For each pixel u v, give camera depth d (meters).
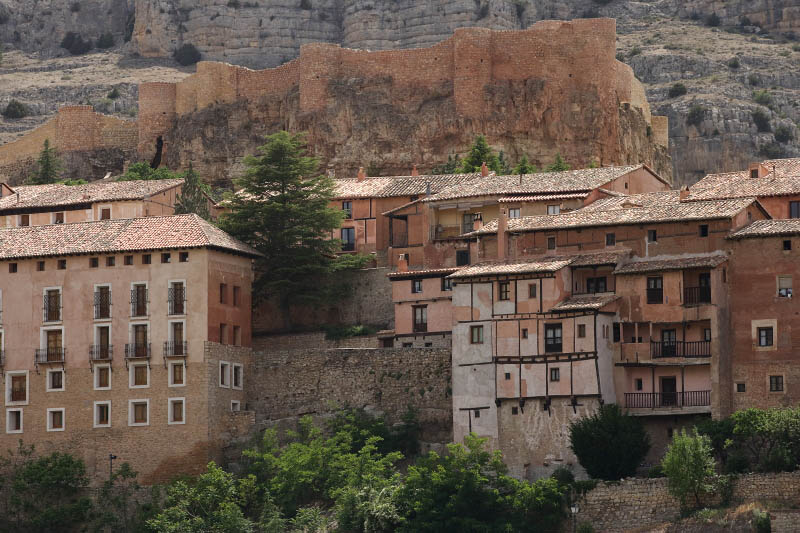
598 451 195.75
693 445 186.88
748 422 190.62
